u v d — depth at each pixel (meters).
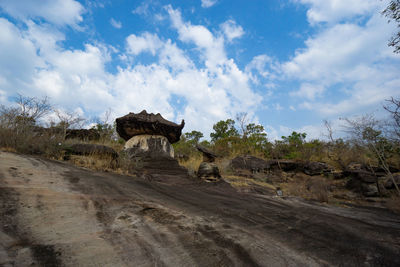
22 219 1.94
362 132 10.54
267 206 5.25
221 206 4.30
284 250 2.28
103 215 2.48
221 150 17.70
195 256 1.84
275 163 13.05
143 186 4.84
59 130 8.28
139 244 1.90
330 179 11.28
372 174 9.90
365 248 2.66
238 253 2.03
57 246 1.63
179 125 9.37
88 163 5.84
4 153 4.24
